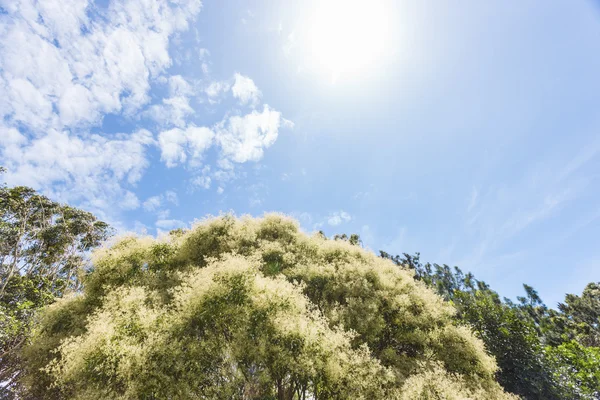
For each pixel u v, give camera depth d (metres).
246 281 11.69
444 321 15.59
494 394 11.86
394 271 18.83
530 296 45.88
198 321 11.13
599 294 43.00
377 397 9.80
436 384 10.09
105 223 35.41
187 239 18.23
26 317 16.73
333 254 19.56
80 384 9.43
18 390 12.99
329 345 10.45
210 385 9.77
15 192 28.56
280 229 20.80
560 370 14.12
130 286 14.29
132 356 9.17
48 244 29.17
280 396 10.88
